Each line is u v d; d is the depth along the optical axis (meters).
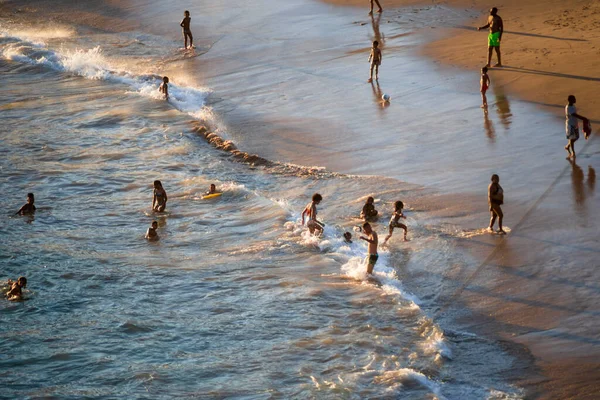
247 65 108.88
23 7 160.00
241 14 138.75
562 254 51.62
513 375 40.56
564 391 38.88
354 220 61.50
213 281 54.06
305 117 86.12
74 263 57.94
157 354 44.69
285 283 52.81
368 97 90.00
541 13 113.94
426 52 103.75
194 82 103.88
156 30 134.75
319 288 51.62
